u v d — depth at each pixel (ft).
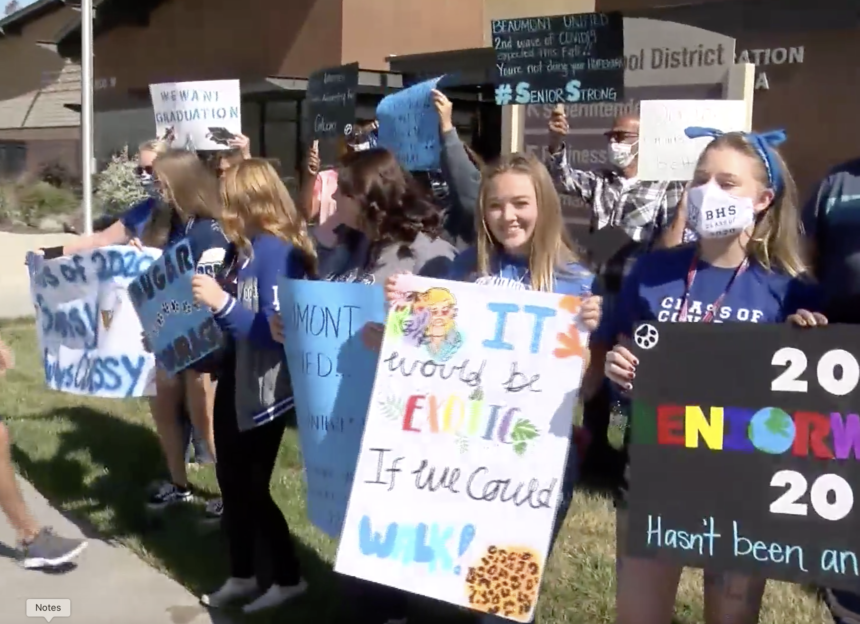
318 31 49.01
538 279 10.16
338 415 11.47
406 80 41.68
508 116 24.08
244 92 47.62
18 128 108.06
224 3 56.39
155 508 17.79
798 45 27.91
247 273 12.96
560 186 18.85
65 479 19.30
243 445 13.43
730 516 8.72
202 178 15.08
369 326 11.15
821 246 9.82
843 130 27.30
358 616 12.77
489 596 9.55
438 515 9.73
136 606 13.98
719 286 9.23
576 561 14.80
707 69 20.40
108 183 66.64
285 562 13.92
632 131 18.15
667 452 8.87
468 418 9.76
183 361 14.20
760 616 13.04
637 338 8.93
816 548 8.54
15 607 13.88
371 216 11.57
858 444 8.45
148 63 65.46
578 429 11.01
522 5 45.34
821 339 8.52
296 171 49.90
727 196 8.89
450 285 9.91
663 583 9.53
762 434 8.66
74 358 18.71
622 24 17.25
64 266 18.39
